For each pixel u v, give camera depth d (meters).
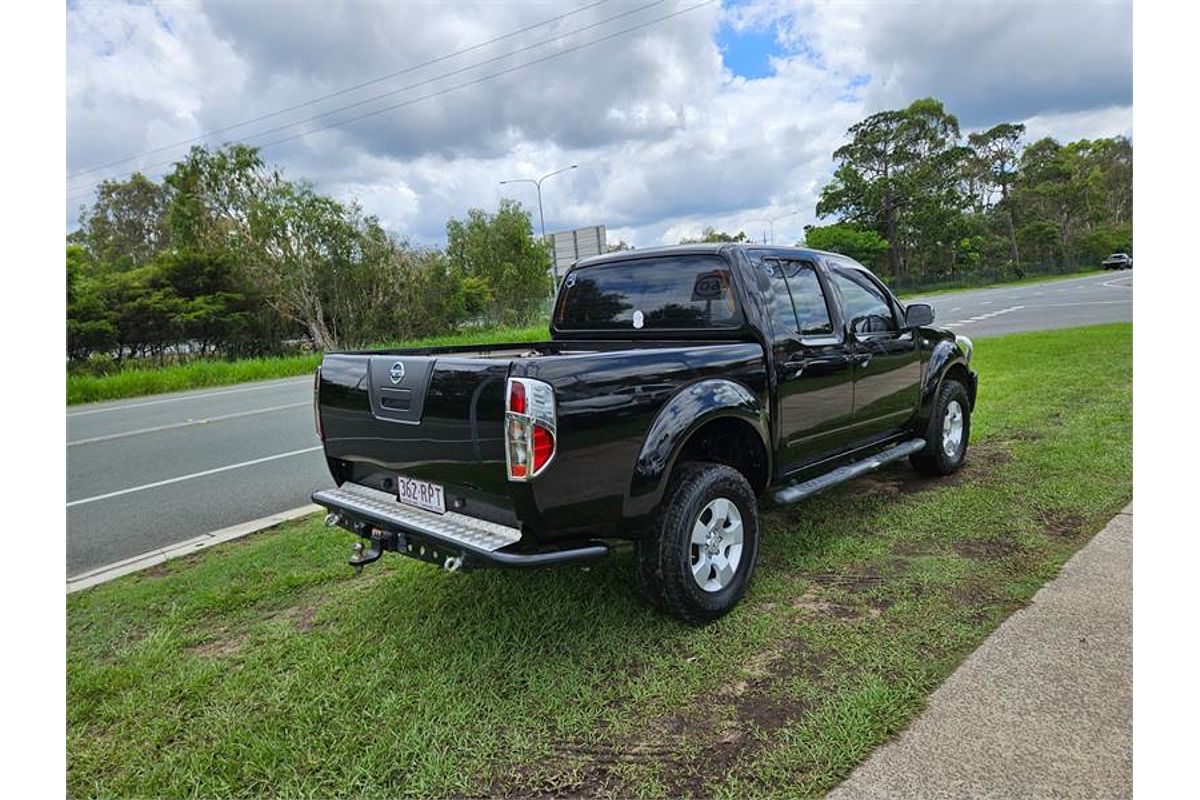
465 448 2.90
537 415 2.72
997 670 2.80
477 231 39.34
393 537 3.21
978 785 2.20
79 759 2.56
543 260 39.38
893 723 2.51
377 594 3.82
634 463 3.03
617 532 3.04
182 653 3.32
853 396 4.47
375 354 3.69
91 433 10.31
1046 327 17.42
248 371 19.41
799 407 4.01
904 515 4.68
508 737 2.56
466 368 2.87
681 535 3.19
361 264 28.66
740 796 2.22
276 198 27.66
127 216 46.81
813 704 2.66
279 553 4.54
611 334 4.41
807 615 3.37
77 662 3.27
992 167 78.56
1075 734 2.40
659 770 2.36
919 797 2.17
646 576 3.23
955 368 5.70
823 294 4.40
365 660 3.13
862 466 4.54
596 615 3.44
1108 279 47.28
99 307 25.33
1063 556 3.82
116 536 5.33
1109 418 6.85
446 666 3.04
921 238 67.50
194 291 28.56
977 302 31.45
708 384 3.39
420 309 30.03
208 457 8.09
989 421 7.15
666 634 3.24
